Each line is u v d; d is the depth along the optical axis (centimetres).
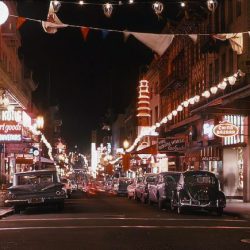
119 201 3841
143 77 8156
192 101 3312
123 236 1566
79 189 8219
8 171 4809
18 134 2878
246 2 3316
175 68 5675
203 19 4338
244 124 3331
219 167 3866
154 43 1647
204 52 4066
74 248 1329
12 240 1490
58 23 1695
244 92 2741
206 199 2433
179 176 2773
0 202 2881
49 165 6216
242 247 1348
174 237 1545
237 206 2883
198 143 4422
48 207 3047
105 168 11981
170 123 5822
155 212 2594
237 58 3450
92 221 2055
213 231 1706
